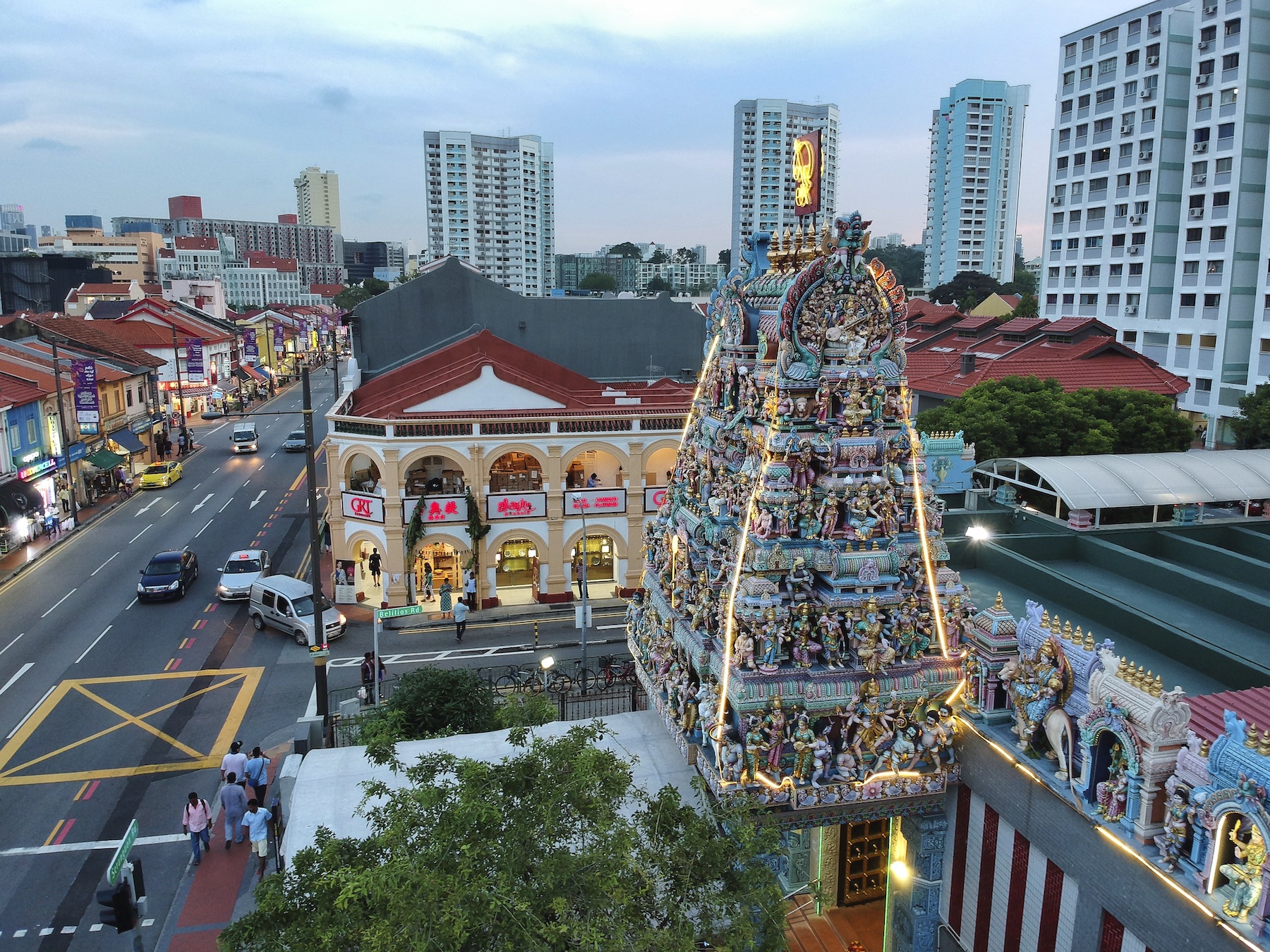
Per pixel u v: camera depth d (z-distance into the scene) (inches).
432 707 912.3
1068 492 1024.2
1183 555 982.4
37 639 1456.7
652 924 491.8
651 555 841.5
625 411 1672.0
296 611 1469.0
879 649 625.0
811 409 636.1
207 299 5585.6
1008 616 610.2
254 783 938.1
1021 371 2206.0
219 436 3506.4
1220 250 2933.1
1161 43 3127.5
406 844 480.4
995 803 586.9
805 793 615.8
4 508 1867.6
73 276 6259.8
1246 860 405.4
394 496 1573.6
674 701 740.7
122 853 562.6
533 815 485.4
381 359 2191.2
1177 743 456.1
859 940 708.0
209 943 746.8
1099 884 491.8
